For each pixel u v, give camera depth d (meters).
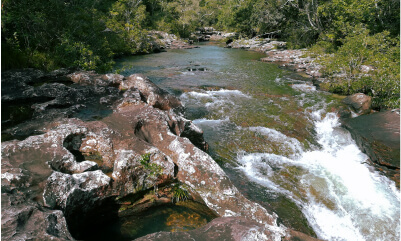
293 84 14.27
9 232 2.99
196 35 46.16
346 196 5.93
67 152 4.79
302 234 4.07
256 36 37.62
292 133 8.79
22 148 4.72
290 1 29.34
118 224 4.54
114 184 4.51
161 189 5.07
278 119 9.71
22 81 9.00
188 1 55.25
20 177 4.00
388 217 5.35
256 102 11.32
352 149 8.16
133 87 8.91
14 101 7.68
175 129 6.78
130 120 6.36
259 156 7.38
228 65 19.53
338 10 22.92
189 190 5.16
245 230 3.66
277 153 7.62
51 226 3.21
